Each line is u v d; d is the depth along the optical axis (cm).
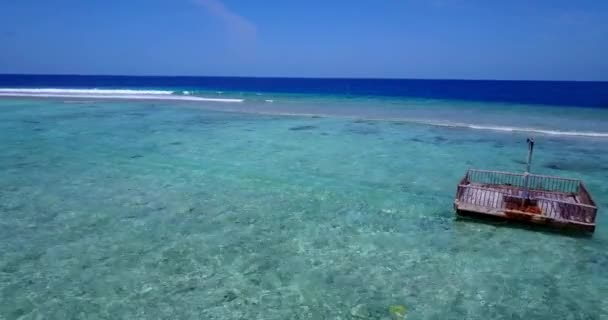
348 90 10006
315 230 1287
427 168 2038
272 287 967
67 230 1264
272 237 1235
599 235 1227
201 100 5534
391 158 2244
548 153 2367
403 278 1007
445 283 985
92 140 2648
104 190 1648
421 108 4738
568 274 1020
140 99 5466
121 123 3353
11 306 880
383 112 4303
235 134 2920
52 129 3027
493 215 1284
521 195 1370
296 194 1630
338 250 1154
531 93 8675
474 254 1124
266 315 862
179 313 866
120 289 952
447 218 1379
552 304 902
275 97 6425
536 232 1251
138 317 850
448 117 3897
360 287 969
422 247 1168
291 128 3194
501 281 992
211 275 1017
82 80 15488
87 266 1052
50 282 976
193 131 3023
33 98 5359
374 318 855
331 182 1794
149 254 1120
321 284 980
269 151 2397
